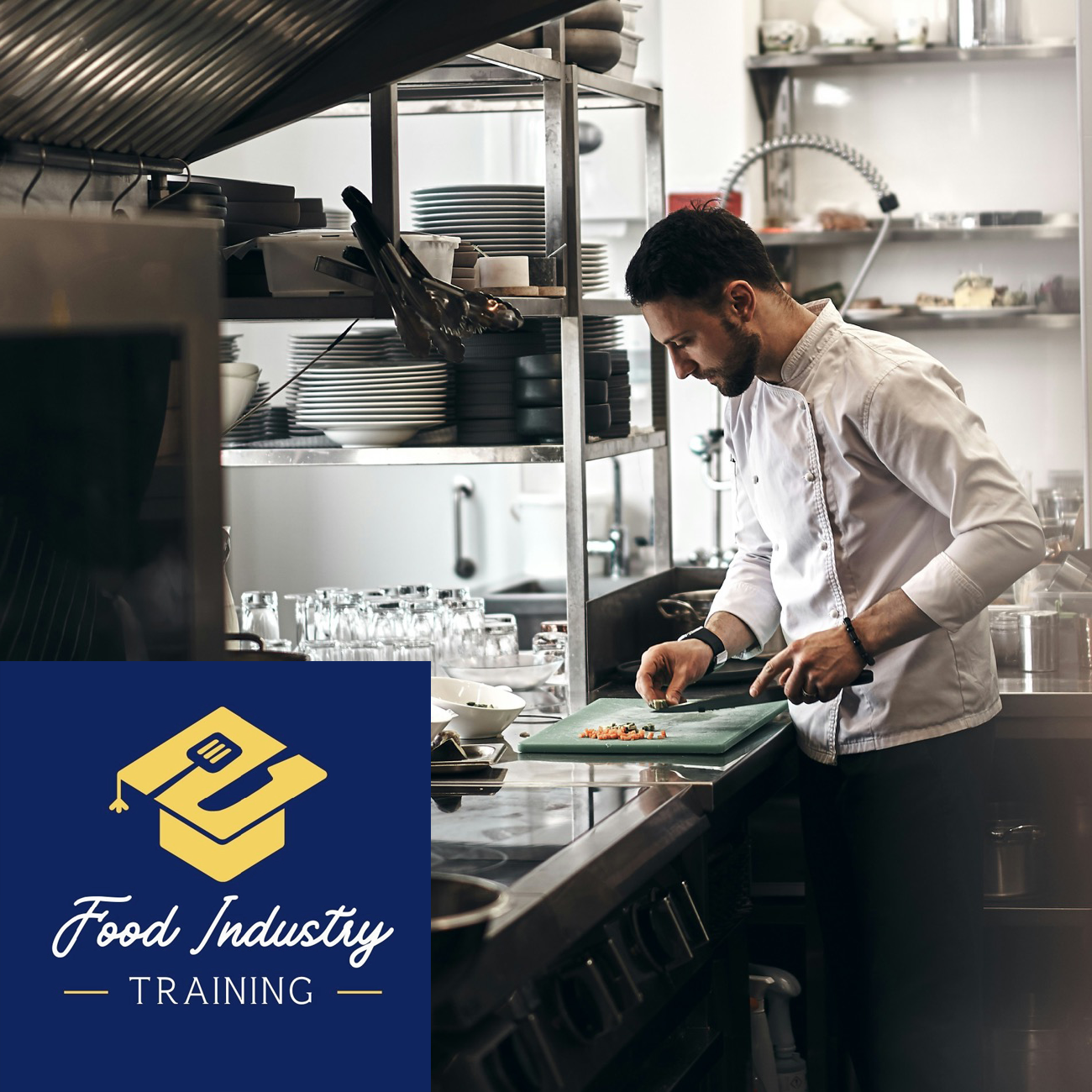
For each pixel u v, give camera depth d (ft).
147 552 4.13
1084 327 10.18
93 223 3.97
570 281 7.96
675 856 5.70
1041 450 15.88
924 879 7.20
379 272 6.24
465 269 7.47
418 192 8.09
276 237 6.52
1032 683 8.55
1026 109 15.64
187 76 5.65
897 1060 7.34
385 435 7.98
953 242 15.78
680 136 15.62
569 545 8.21
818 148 13.37
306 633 8.55
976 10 15.02
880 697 7.19
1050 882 8.78
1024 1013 8.95
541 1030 4.33
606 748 6.97
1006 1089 8.82
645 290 7.05
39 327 3.91
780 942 9.39
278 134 15.81
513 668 8.05
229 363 6.93
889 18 15.80
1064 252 15.57
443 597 8.51
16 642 3.99
